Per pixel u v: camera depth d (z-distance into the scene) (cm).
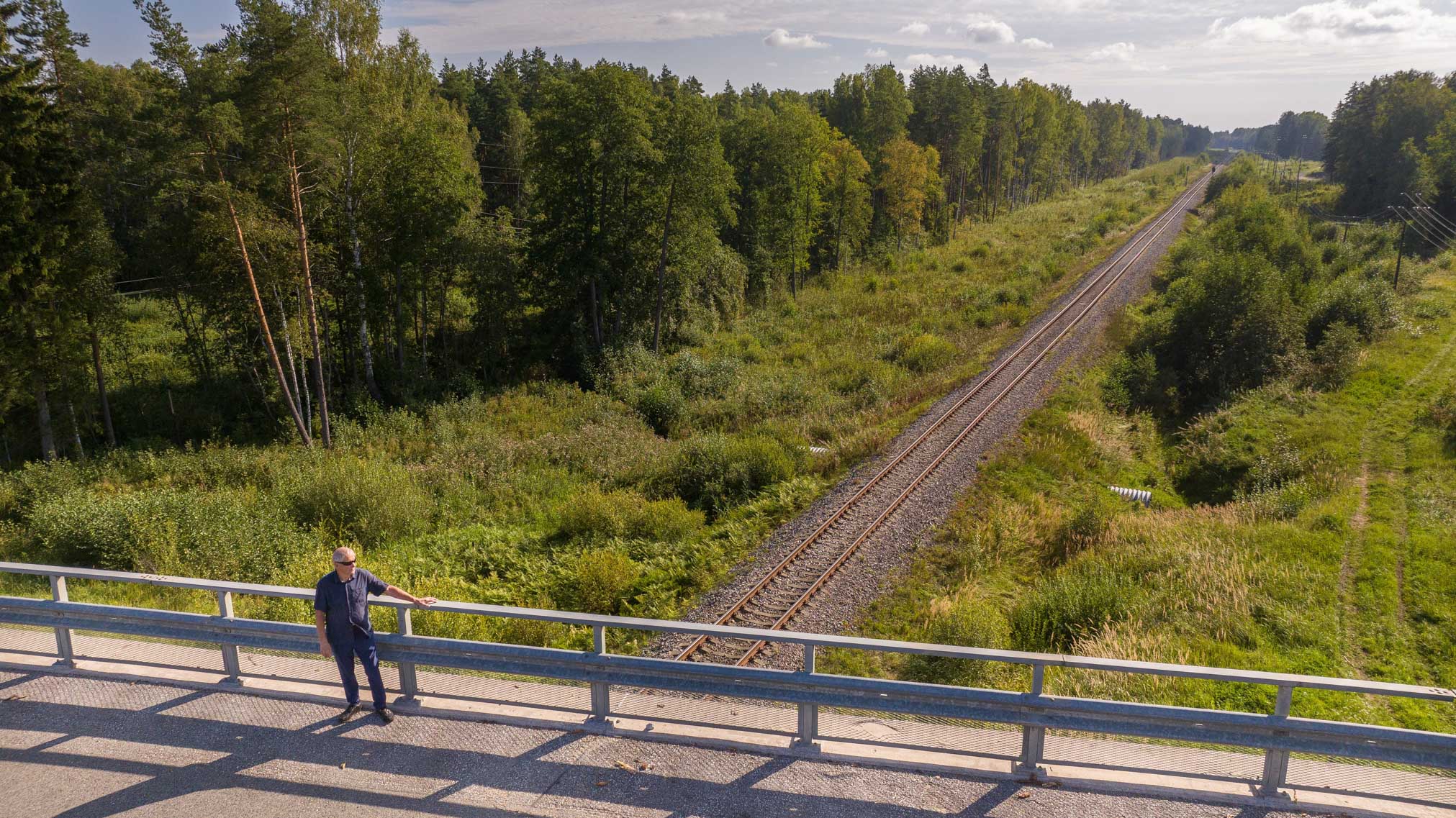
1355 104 10294
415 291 3725
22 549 1658
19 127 2575
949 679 1205
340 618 641
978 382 3225
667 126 3931
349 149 3178
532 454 2561
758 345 4344
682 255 4188
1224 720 569
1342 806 566
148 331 4434
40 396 2822
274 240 2727
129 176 3108
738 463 2239
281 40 2545
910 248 7562
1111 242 6825
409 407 3378
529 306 4353
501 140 7469
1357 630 1470
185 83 2503
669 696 842
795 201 5688
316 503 1878
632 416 3180
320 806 566
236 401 3688
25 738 646
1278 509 2105
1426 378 3167
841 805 565
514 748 631
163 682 729
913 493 2114
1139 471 2667
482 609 658
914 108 8519
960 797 575
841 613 1472
